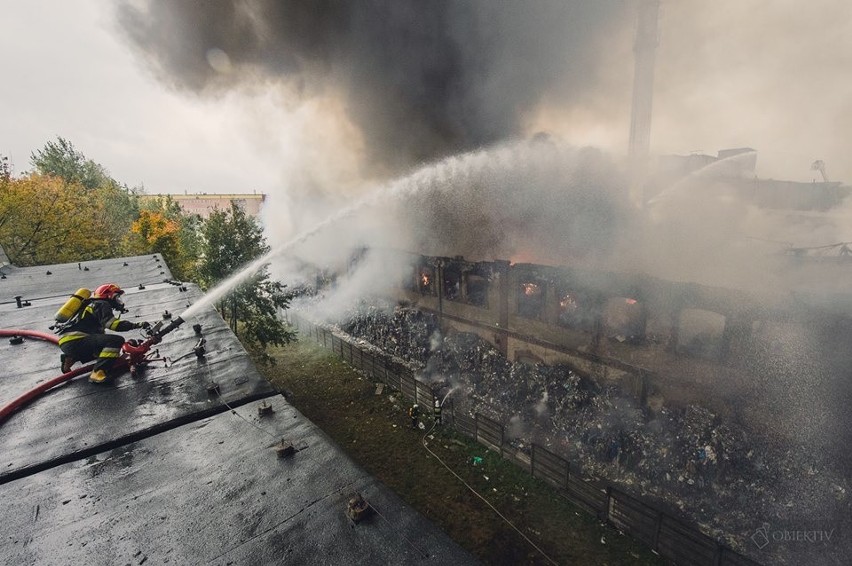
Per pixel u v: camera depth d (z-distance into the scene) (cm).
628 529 1025
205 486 294
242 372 497
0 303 874
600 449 1345
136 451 340
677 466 1218
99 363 471
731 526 1057
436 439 1477
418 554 233
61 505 278
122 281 1114
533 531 1066
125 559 229
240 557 230
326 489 290
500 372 1839
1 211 2481
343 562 227
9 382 480
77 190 3058
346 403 1759
